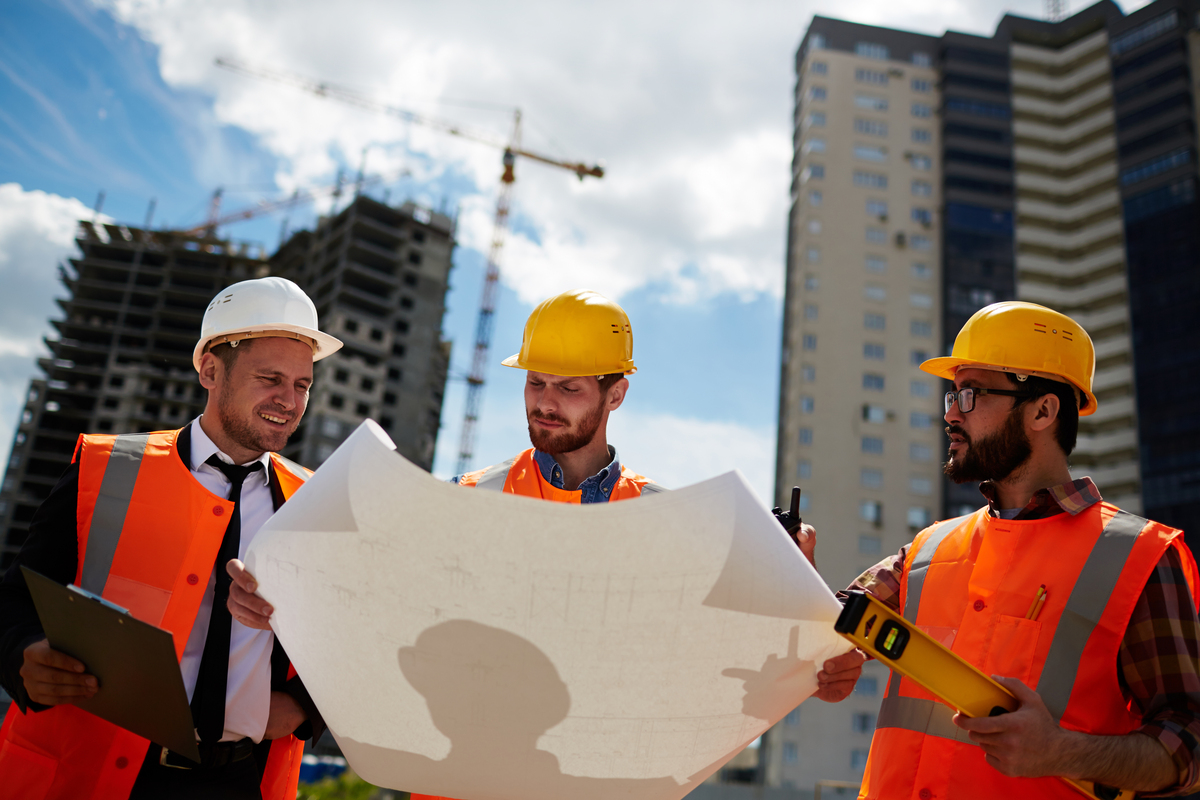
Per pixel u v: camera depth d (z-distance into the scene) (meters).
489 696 1.30
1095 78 61.47
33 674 1.59
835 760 45.34
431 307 77.12
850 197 60.22
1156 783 1.51
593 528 1.20
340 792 16.92
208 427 2.24
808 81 63.09
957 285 57.72
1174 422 50.84
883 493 53.94
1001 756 1.40
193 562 2.03
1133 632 1.69
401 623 1.28
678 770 1.40
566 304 2.21
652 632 1.25
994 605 1.84
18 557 1.93
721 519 1.24
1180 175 55.31
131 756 1.85
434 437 82.62
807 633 1.34
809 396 55.81
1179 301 52.97
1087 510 1.86
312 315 2.31
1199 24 58.31
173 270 84.44
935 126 62.66
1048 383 1.98
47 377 79.12
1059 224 60.75
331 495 1.30
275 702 2.08
